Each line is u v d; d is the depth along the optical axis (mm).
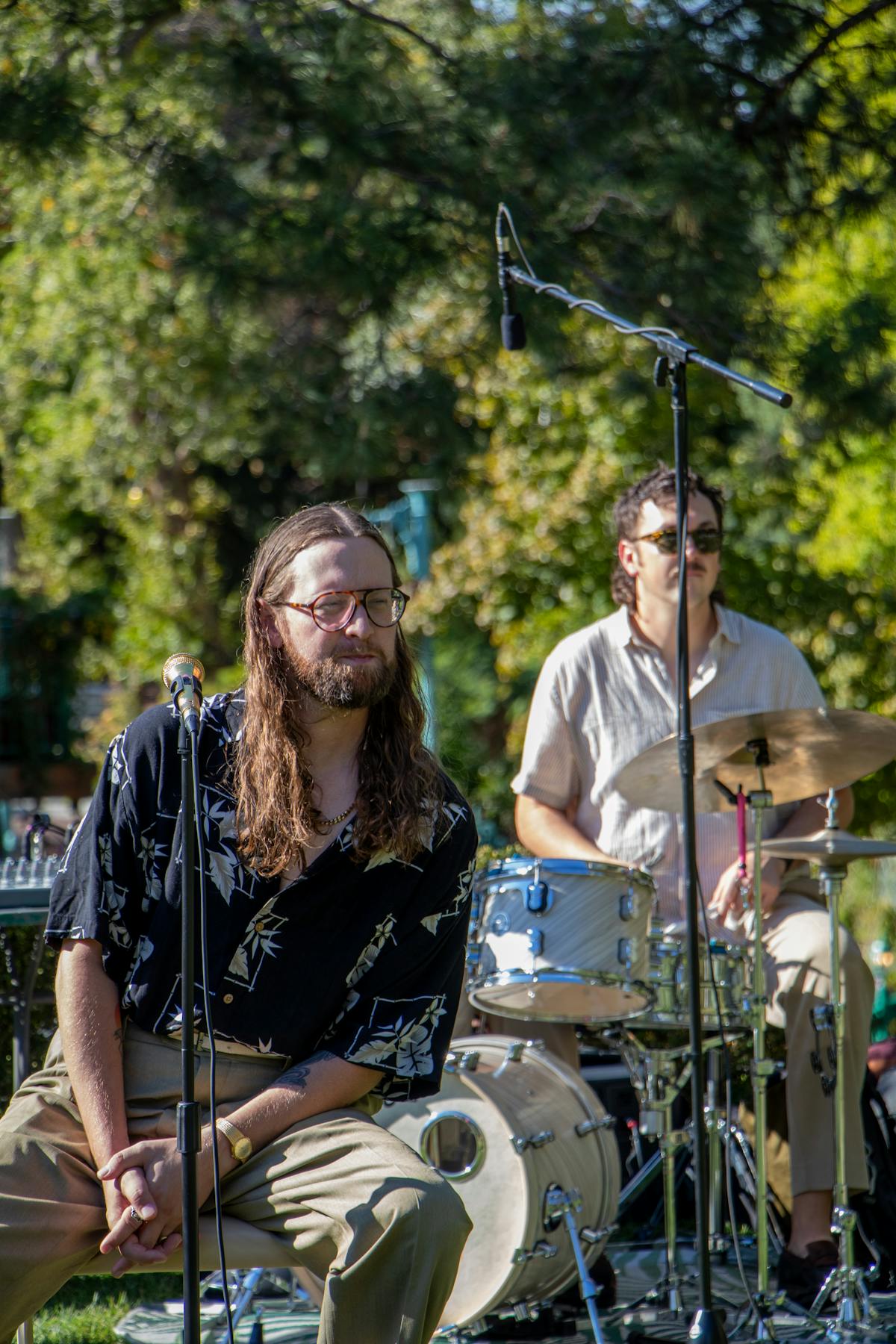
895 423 15172
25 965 9508
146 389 24031
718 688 8812
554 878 7188
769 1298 7277
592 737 8844
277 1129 5059
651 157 13953
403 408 17812
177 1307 8070
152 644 29234
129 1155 4855
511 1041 7520
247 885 5172
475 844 5469
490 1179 6992
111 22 14188
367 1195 4793
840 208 14594
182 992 4699
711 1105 8016
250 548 32438
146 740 5309
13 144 13406
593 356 19141
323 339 18953
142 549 29781
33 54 13867
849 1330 7164
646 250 14664
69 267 22703
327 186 14289
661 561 8648
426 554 23297
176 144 14906
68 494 29734
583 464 20406
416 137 14227
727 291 14641
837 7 14125
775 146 14211
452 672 25375
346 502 5613
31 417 29219
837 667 20031
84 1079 5027
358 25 14281
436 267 14914
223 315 16625
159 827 5223
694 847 6203
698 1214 5945
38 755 30562
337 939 5207
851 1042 7801
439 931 5336
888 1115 8414
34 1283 4852
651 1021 7613
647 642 8859
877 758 7309
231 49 13938
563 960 7082
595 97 13727
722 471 20953
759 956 7281
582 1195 7211
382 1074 5230
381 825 5176
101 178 18047
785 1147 8781
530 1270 7016
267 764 5207
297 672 5262
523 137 13828
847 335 15062
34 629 30406
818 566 21297
